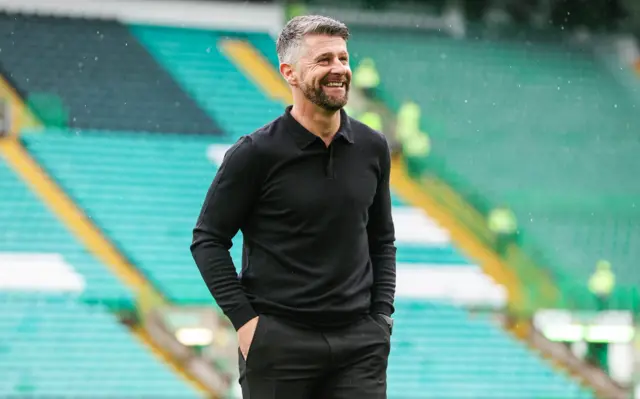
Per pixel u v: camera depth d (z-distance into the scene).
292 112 5.54
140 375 20.92
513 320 24.55
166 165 26.41
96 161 26.00
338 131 5.48
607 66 32.53
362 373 5.53
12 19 29.42
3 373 20.39
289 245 5.46
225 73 29.67
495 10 33.38
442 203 27.31
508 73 31.69
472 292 24.80
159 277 23.28
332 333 5.50
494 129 29.70
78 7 30.16
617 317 24.64
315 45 5.34
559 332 24.23
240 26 31.14
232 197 5.48
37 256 23.14
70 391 20.27
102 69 28.77
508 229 26.91
